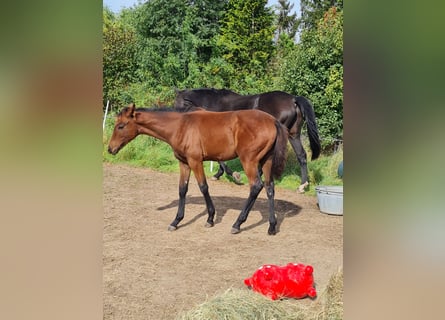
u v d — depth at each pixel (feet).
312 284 9.18
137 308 8.39
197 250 11.80
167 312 8.31
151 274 10.10
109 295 9.02
